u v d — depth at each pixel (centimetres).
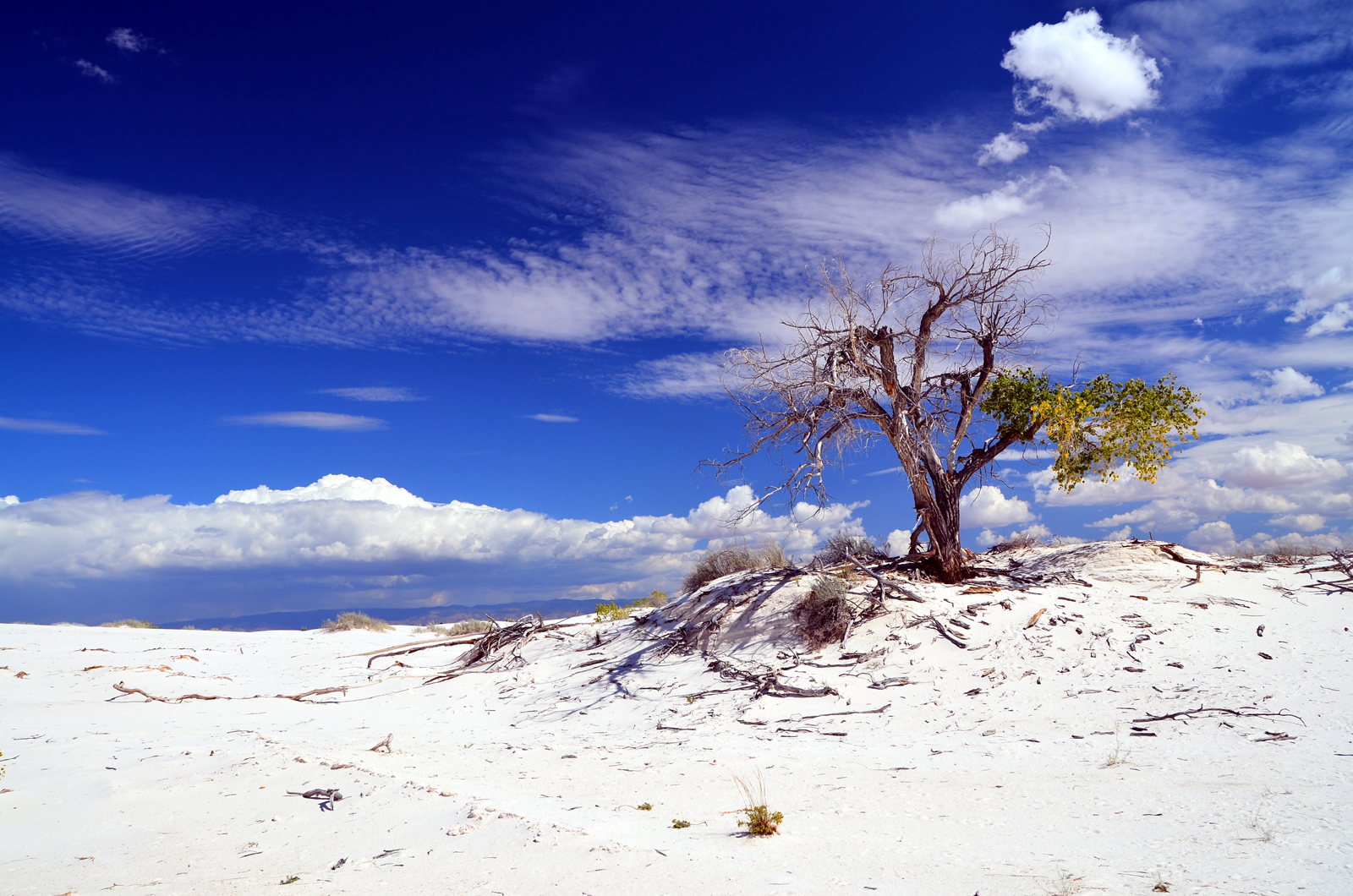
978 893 448
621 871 515
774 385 1731
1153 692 1163
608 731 1339
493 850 576
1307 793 661
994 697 1245
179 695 1825
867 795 773
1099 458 1784
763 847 571
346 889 504
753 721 1277
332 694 1888
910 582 1755
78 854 636
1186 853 511
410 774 900
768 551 2161
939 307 1755
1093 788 740
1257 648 1289
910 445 1753
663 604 2280
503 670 1953
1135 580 1678
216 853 619
